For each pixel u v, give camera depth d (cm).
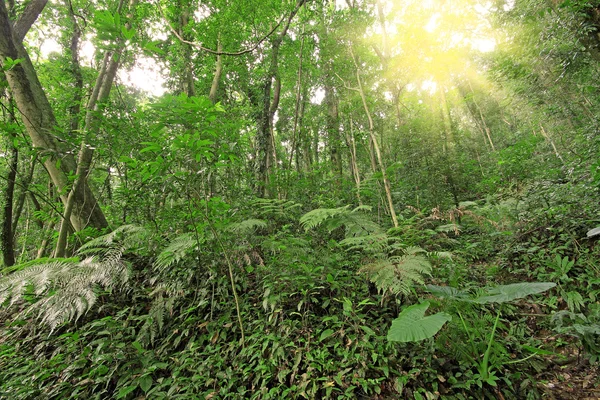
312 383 221
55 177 424
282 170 618
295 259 320
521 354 254
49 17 797
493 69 725
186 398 211
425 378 219
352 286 311
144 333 268
